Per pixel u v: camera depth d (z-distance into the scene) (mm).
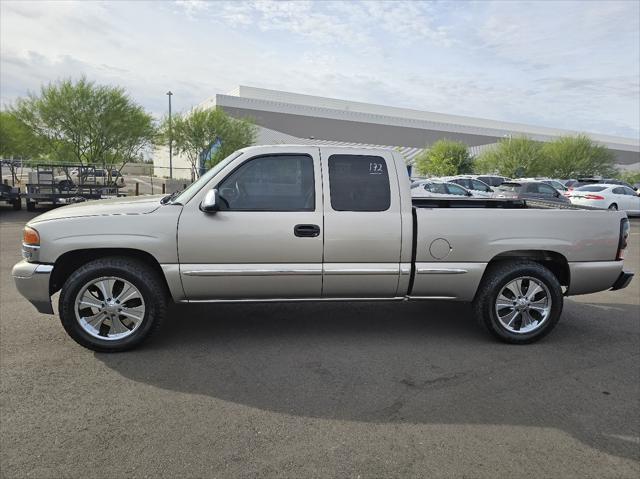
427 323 5188
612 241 4672
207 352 4273
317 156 4324
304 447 2855
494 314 4547
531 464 2734
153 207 4188
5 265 8000
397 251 4355
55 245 4000
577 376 3920
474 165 55812
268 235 4168
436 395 3537
